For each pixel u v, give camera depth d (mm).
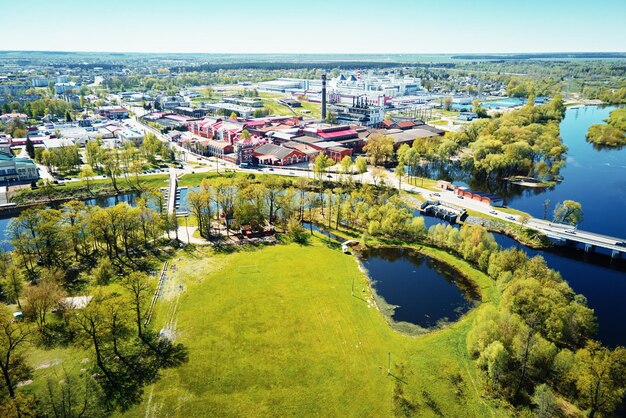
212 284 154375
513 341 110312
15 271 141375
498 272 156625
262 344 122812
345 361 116750
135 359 115625
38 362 113062
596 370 95125
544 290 122875
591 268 177750
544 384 99750
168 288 151125
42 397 101438
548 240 198000
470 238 176125
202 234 197250
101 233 165875
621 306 149000
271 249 184250
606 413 95625
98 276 150625
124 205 180125
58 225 167500
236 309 139375
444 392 106250
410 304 145625
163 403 102188
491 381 108000
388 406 102438
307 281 158000
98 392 104125
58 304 130750
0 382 102812
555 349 107562
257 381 109250
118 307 116500
